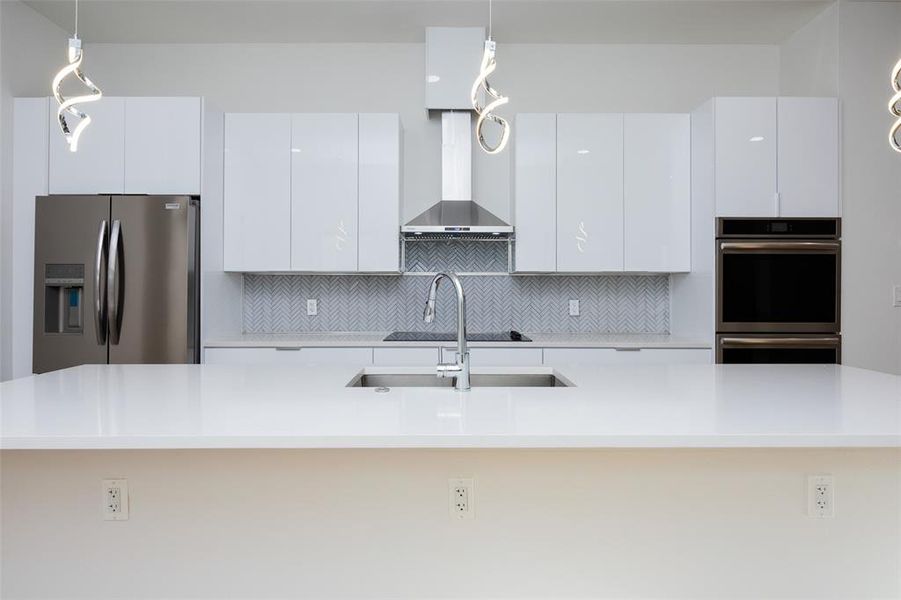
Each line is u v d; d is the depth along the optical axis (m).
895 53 3.57
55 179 3.55
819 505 1.70
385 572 1.71
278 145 3.81
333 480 1.71
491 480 1.70
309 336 4.00
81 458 1.71
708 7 3.63
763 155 3.52
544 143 3.81
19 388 2.00
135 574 1.72
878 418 1.53
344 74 4.18
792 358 3.53
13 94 3.54
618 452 1.70
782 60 4.14
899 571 1.70
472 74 3.91
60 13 3.72
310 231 3.81
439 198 4.19
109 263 3.35
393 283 4.25
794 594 1.70
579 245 3.82
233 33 4.01
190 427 1.45
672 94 4.20
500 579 1.70
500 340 3.74
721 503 1.70
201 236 3.53
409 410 1.65
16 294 3.54
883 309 3.56
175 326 3.41
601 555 1.70
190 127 3.54
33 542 1.73
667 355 3.58
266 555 1.72
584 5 3.61
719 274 3.52
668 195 3.82
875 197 3.56
